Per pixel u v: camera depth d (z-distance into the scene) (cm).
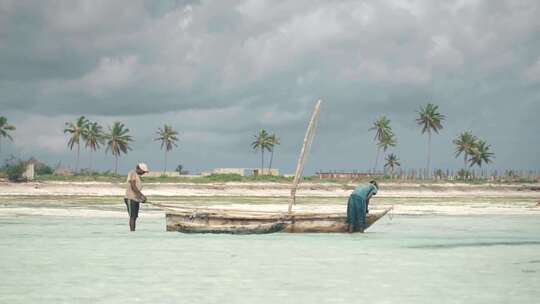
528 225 3278
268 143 14712
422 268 1587
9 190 7675
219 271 1499
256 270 1521
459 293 1243
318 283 1348
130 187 2416
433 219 3769
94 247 1978
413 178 11544
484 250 2050
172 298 1169
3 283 1313
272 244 2106
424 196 9400
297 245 2088
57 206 4578
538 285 1341
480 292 1255
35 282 1327
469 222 3500
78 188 8100
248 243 2134
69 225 2859
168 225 2455
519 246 2197
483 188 10900
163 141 15225
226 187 8806
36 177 8512
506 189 10975
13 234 2409
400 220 3653
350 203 2503
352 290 1268
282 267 1575
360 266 1609
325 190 9519
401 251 1970
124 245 2042
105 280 1358
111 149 13875
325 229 2511
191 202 5681
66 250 1891
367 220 2559
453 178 11856
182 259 1703
